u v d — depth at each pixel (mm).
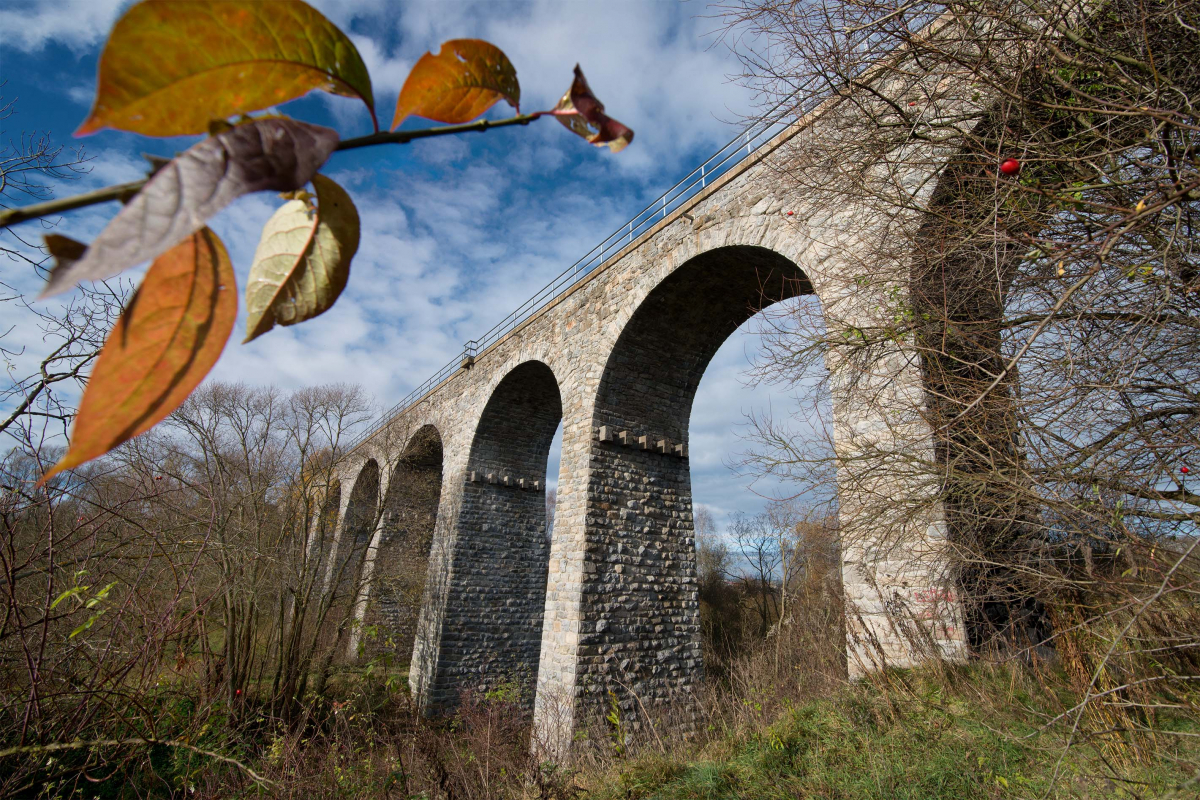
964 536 5344
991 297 4922
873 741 6473
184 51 484
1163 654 4535
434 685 15641
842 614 8930
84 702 4020
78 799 4801
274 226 775
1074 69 4066
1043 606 5773
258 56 529
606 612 11828
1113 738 4836
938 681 6402
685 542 13383
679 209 11781
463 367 20203
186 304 526
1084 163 4152
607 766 9203
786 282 11578
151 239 406
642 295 12383
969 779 5453
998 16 4070
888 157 6219
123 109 471
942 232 4941
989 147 4699
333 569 20672
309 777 7934
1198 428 4195
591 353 13641
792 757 7016
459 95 754
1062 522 4590
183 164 456
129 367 500
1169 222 3951
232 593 11492
